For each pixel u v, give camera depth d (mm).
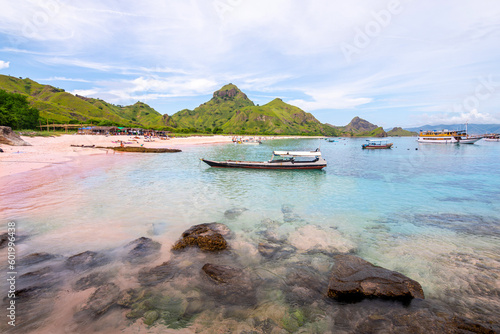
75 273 7688
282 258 9062
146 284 7309
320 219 13391
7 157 28078
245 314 6246
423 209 15305
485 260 9039
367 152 65438
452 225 12602
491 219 13508
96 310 6160
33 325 5602
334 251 9680
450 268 8484
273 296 6949
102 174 23484
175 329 5656
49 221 11578
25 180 18891
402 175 28031
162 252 9180
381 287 6906
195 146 75125
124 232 10805
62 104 187875
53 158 30469
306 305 6605
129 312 6148
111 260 8516
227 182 22812
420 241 10688
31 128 78188
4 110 63406
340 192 19672
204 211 14148
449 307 6527
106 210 13477
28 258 8320
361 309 6430
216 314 6211
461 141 96375
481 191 20109
